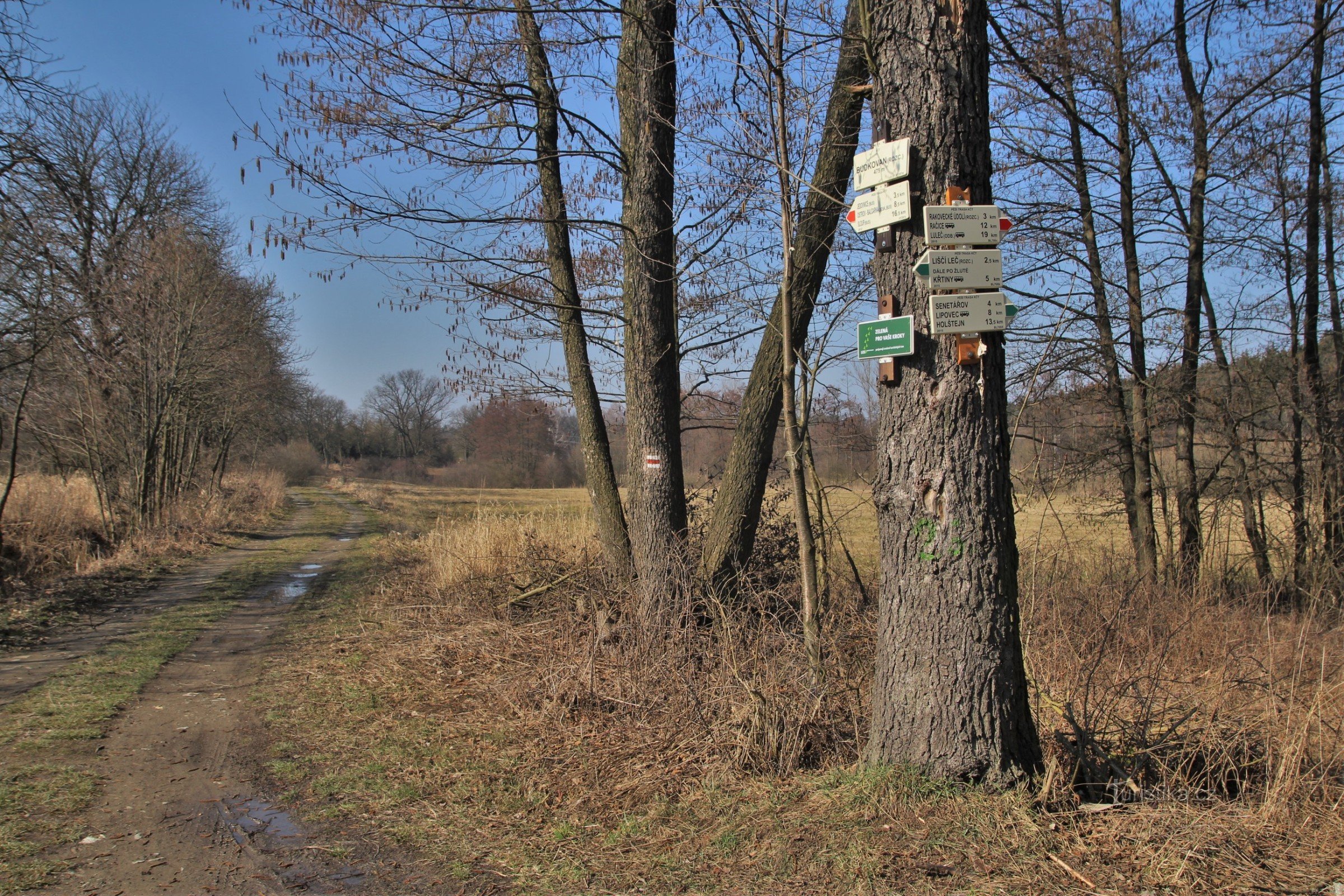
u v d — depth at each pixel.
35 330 13.05
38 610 9.73
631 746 4.88
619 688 5.70
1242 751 4.26
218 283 22.45
